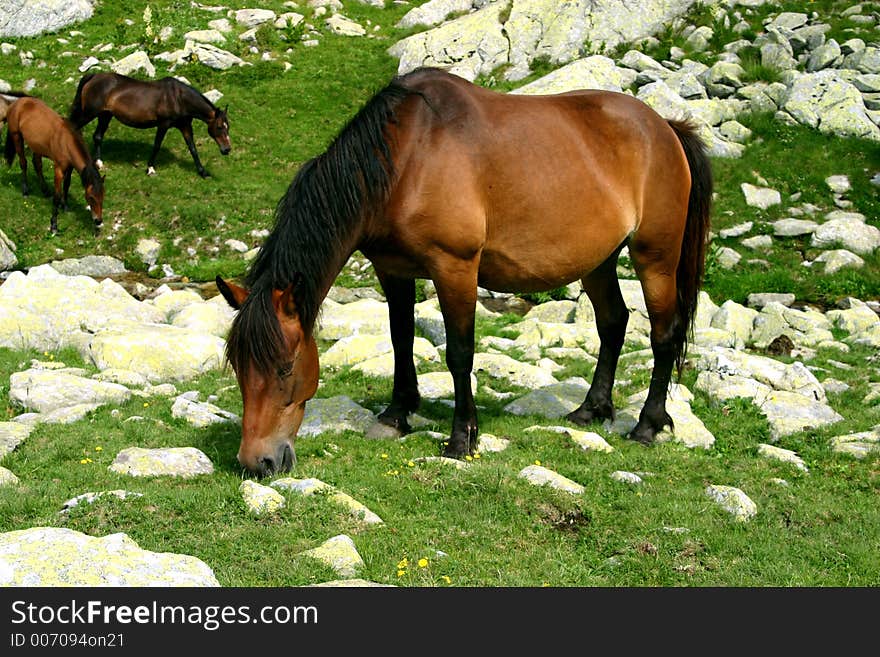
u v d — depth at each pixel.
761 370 8.67
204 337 8.98
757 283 13.68
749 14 22.53
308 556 4.41
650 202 6.65
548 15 22.45
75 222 16.31
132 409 7.08
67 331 9.80
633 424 7.25
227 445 6.23
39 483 5.30
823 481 6.27
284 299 5.19
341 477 5.62
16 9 23.27
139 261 15.29
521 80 21.22
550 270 6.33
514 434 6.71
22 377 7.67
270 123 20.02
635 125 6.59
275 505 4.93
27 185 17.11
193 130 19.86
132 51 22.44
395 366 6.72
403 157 5.71
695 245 7.09
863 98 18.77
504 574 4.50
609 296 7.18
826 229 14.91
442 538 4.88
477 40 22.14
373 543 4.68
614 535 5.08
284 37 23.56
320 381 8.29
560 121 6.25
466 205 5.75
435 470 5.74
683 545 4.98
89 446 6.13
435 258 5.85
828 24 21.47
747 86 19.59
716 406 7.94
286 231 5.39
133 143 19.14
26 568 3.85
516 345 10.27
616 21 22.19
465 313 6.00
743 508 5.51
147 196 17.09
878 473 6.45
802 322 11.33
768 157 17.38
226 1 25.53
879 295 13.52
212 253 15.66
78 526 4.62
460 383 6.15
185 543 4.54
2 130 19.31
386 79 21.81
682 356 7.13
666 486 5.89
